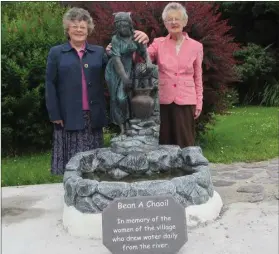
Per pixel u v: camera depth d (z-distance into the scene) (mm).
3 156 7707
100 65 4598
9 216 4559
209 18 6738
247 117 11070
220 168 6324
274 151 7203
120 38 4367
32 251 3680
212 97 6996
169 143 4977
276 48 14164
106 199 3896
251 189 5203
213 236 3830
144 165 4363
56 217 4473
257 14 13359
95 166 4488
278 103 13398
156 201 3375
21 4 9867
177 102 4766
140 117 4535
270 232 3914
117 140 4531
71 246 3730
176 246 3361
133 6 6734
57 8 9562
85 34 4527
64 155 4688
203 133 7824
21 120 7465
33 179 5977
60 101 4598
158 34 6465
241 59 13469
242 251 3559
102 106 4680
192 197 4035
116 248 3330
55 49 4551
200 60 4871
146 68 4422
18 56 7469
